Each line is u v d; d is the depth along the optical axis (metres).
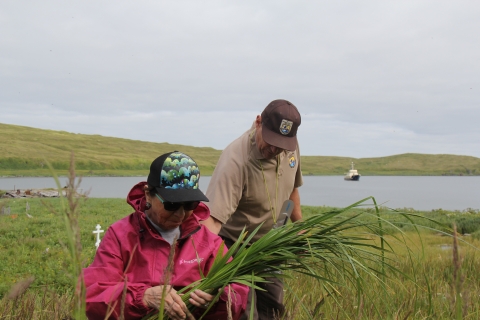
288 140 3.36
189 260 2.54
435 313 3.85
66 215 1.11
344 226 2.75
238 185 3.48
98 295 2.28
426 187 166.50
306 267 2.54
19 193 42.38
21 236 14.09
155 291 2.23
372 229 2.67
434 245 15.22
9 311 2.88
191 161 2.44
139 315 2.26
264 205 3.66
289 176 3.78
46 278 8.26
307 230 2.69
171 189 2.35
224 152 3.61
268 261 2.62
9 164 172.38
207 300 2.38
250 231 3.75
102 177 182.12
